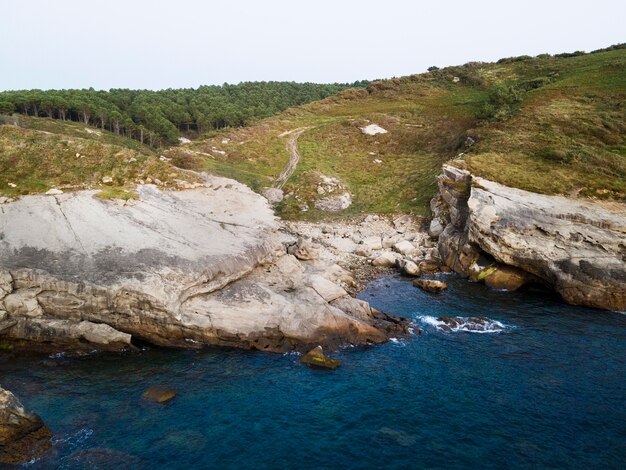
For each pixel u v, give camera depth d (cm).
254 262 3297
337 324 2867
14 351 2662
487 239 4134
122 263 2883
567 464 1833
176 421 2086
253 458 1856
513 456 1878
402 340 2944
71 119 10375
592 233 3928
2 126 4381
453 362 2670
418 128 8819
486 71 11619
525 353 2786
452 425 2081
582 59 10062
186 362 2614
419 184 6550
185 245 3203
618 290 3562
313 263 4109
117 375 2461
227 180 4641
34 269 2770
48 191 3434
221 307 2850
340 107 10975
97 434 1972
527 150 5681
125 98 12381
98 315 2755
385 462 1839
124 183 3850
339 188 6750
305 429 2050
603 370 2581
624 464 1834
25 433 1873
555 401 2272
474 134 6844
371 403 2253
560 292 3744
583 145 5656
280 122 9712
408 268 4306
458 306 3594
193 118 12331
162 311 2725
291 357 2700
